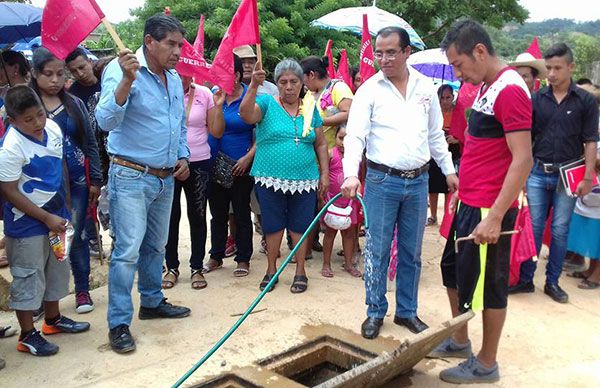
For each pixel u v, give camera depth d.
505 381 3.48
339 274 5.34
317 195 5.06
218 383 3.38
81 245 4.39
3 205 3.63
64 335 4.00
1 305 5.09
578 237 5.20
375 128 3.88
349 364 3.78
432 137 4.05
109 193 3.85
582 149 4.80
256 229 6.66
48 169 3.65
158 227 4.13
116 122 3.54
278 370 3.55
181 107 4.07
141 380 3.38
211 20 12.62
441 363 3.73
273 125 4.61
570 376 3.56
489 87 3.15
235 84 4.95
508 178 3.02
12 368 3.52
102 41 14.89
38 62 3.98
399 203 3.95
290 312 4.41
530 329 4.22
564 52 4.69
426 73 9.32
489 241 3.10
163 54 3.67
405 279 4.12
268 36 12.30
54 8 3.47
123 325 3.77
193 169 4.81
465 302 3.36
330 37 13.41
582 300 4.86
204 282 4.93
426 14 16.58
